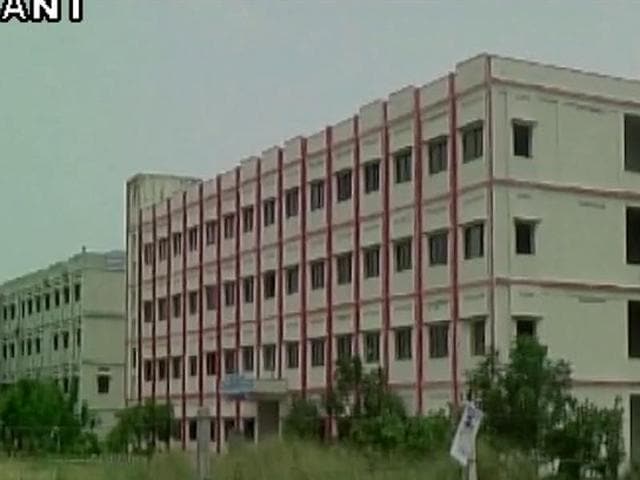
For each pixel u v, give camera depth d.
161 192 73.81
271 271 56.56
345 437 38.72
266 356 57.09
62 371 85.12
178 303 67.06
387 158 47.09
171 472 28.47
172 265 67.94
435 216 43.72
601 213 42.78
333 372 47.50
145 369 71.06
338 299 50.41
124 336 82.69
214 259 62.75
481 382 32.59
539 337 40.78
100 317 82.62
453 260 42.41
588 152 42.72
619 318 42.78
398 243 46.22
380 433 32.16
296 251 54.25
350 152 49.91
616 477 32.47
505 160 40.88
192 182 74.88
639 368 43.06
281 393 54.16
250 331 58.50
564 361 35.66
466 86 42.12
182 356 66.06
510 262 40.59
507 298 40.34
